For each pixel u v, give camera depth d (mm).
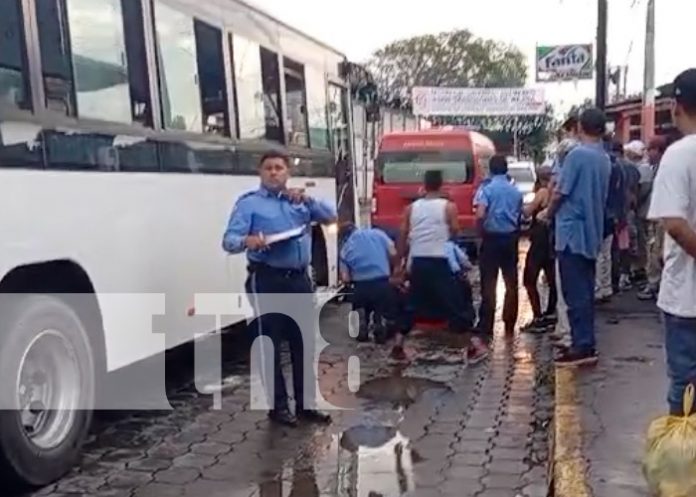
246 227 6812
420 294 9547
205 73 8117
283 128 10375
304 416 7133
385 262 9797
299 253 6980
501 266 10375
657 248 11430
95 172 6199
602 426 5980
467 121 47469
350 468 6012
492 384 8258
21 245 5383
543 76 24016
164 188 7215
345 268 9953
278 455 6320
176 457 6297
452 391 8023
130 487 5703
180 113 7555
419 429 6871
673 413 4629
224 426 7059
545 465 6008
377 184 17219
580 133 8258
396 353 9422
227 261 8422
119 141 6535
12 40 5391
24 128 5441
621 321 10164
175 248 7406
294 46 10984
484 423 7008
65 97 5887
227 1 8695
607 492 4797
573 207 7863
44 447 5660
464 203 16703
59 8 5883
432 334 10578
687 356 4582
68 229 5859
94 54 6262
